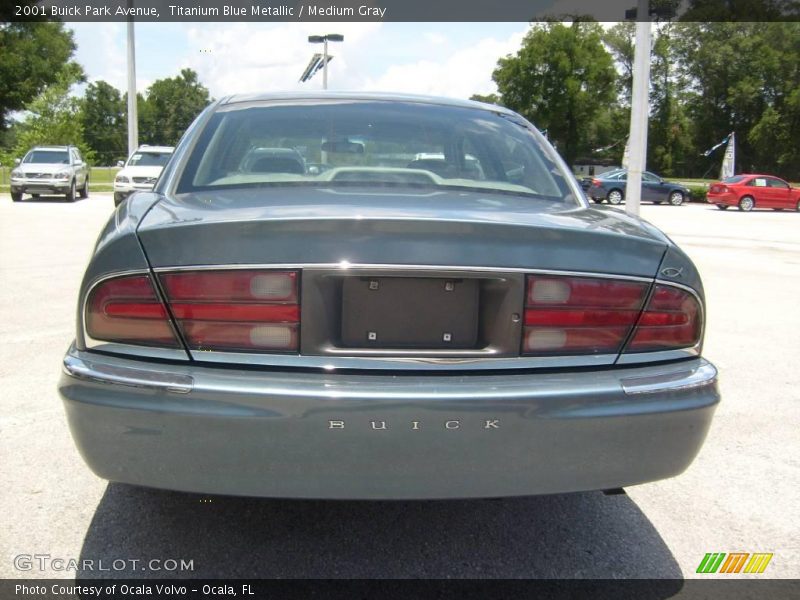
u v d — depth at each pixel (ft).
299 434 6.88
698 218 77.51
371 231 7.14
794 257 40.75
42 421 12.95
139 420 6.97
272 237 7.13
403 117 11.00
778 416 14.43
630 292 7.59
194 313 7.13
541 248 7.39
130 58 79.15
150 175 64.54
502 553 9.13
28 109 161.99
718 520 10.19
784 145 188.34
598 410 7.19
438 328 7.36
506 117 11.96
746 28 196.85
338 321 7.26
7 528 9.32
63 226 48.55
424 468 7.03
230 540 9.20
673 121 207.51
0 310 21.85
